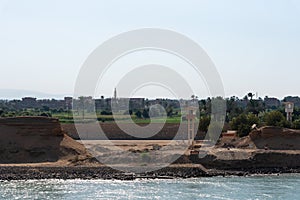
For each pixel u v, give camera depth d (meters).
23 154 98.62
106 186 77.38
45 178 86.25
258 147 107.56
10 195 69.88
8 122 103.50
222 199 67.31
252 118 125.19
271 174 93.69
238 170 95.06
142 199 66.56
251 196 69.69
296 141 109.19
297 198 68.50
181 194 70.38
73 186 77.69
